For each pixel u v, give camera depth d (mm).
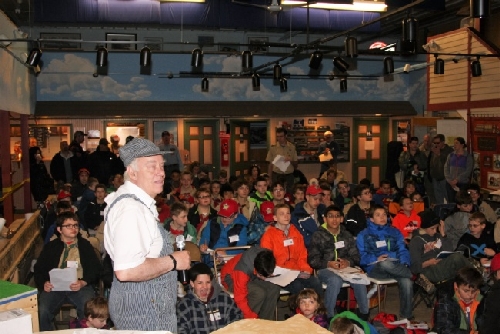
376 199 9516
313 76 15906
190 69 15164
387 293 7816
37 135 14047
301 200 8570
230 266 5875
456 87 13570
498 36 13555
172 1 14641
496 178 12000
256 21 15711
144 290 2264
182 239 2602
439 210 9578
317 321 4996
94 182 8570
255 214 7223
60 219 5871
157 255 2291
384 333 5309
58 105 14258
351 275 6133
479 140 12555
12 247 6773
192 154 15102
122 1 15039
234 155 15289
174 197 9383
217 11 15477
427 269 6586
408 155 12867
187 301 4758
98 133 14438
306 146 15820
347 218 7957
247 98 15617
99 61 9734
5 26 8984
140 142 2332
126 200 2232
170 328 2346
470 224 6875
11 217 9273
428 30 18422
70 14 14758
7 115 9031
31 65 9297
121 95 14844
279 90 15797
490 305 4566
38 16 14523
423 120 14430
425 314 6859
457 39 13508
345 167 16250
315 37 18359
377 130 16531
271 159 12711
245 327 1545
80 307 5680
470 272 4984
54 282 5617
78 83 14562
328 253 6508
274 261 5559
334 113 15656
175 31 17578
